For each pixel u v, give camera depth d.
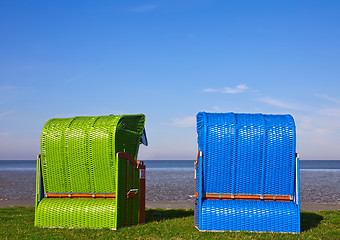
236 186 11.32
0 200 23.44
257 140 11.23
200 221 11.03
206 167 11.30
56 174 11.84
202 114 11.91
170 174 66.25
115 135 11.14
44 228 11.32
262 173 11.23
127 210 11.75
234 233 10.52
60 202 11.59
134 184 12.37
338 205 19.80
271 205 11.05
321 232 11.02
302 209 17.92
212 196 11.41
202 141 11.67
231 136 11.27
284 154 11.23
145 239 9.80
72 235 10.11
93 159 11.35
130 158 12.00
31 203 21.23
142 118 13.18
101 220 11.10
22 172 78.56
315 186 37.31
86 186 11.60
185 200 23.89
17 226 11.70
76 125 11.78
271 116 11.70
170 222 12.83
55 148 11.77
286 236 10.21
